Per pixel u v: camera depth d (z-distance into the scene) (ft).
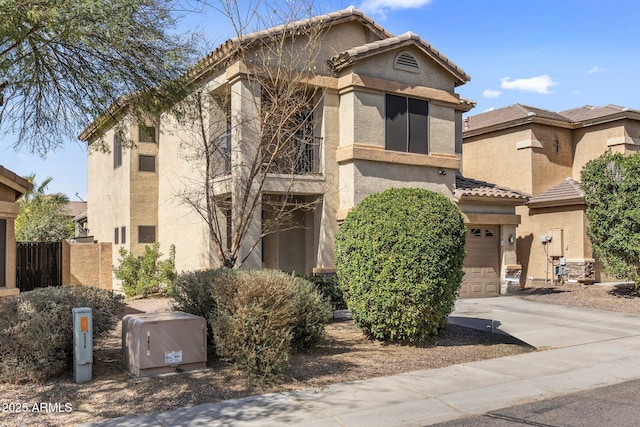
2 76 31.96
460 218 34.37
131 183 63.52
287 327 27.76
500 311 48.96
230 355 26.25
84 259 62.90
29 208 96.63
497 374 28.09
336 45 53.16
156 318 26.66
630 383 27.22
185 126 50.52
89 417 20.63
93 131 40.57
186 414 21.07
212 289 28.71
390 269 32.12
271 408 22.00
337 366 28.76
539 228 71.61
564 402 23.90
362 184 51.11
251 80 46.91
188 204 53.06
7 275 38.78
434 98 55.52
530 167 72.18
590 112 77.20
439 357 31.42
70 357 26.48
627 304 52.21
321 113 51.96
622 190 53.57
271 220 50.93
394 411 22.12
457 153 67.67
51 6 29.14
